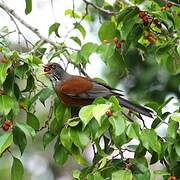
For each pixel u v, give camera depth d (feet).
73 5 43.37
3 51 33.24
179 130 32.09
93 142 32.19
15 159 32.96
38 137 72.08
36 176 75.25
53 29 41.04
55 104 36.63
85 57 36.86
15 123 32.73
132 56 43.60
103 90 37.09
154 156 32.35
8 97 32.91
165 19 36.24
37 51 38.68
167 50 36.88
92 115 30.04
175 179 31.71
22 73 33.60
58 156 34.78
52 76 37.70
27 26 40.96
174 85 54.34
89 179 30.81
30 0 40.91
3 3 41.75
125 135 30.89
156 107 34.58
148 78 54.13
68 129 32.04
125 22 36.60
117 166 31.68
